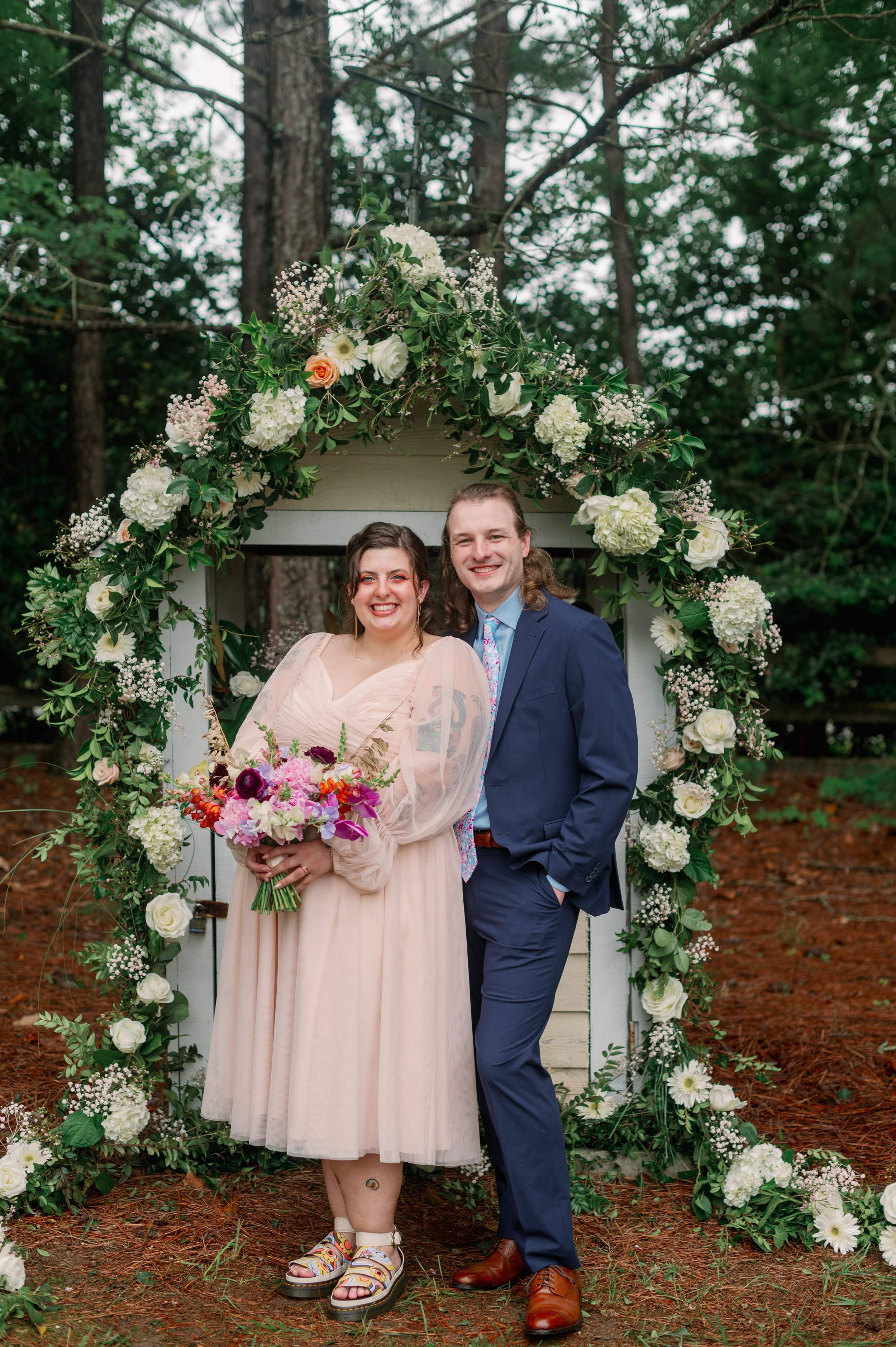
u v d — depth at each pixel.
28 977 4.72
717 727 2.97
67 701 3.04
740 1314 2.41
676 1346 2.27
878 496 10.22
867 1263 2.66
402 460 3.26
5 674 10.11
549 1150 2.36
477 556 2.53
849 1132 3.36
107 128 8.50
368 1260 2.42
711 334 10.53
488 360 2.90
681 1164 3.11
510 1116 2.34
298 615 6.20
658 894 3.08
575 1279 2.39
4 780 8.62
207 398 2.96
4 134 8.66
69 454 8.64
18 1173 2.75
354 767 2.33
